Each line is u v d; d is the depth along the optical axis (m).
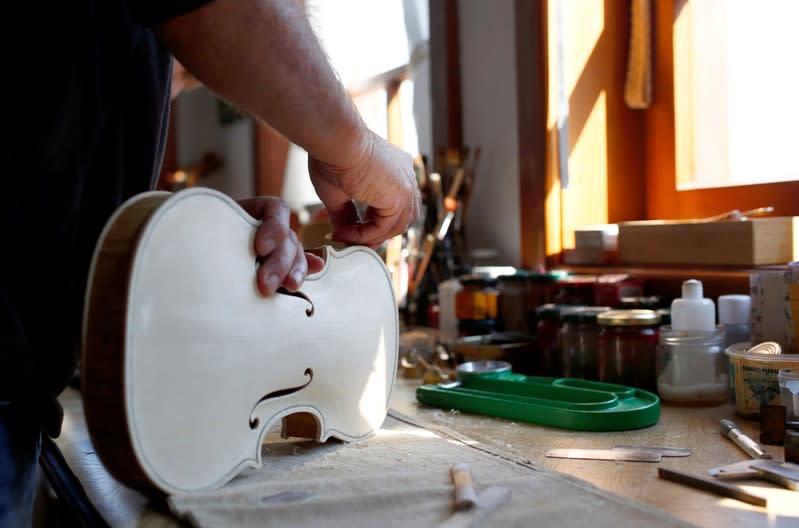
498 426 1.07
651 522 0.67
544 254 1.71
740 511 0.70
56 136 0.73
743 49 1.46
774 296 1.12
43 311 0.78
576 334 1.31
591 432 1.02
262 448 0.96
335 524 0.69
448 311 1.72
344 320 0.97
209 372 0.77
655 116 1.67
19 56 0.69
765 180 1.43
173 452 0.74
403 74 2.34
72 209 0.79
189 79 1.48
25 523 0.71
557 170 1.71
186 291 0.74
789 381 0.96
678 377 1.15
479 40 1.97
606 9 1.68
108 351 0.69
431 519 0.70
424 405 1.24
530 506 0.72
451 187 1.92
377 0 2.42
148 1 0.67
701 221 1.37
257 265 0.83
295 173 3.26
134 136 0.87
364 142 0.89
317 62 0.77
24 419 0.73
